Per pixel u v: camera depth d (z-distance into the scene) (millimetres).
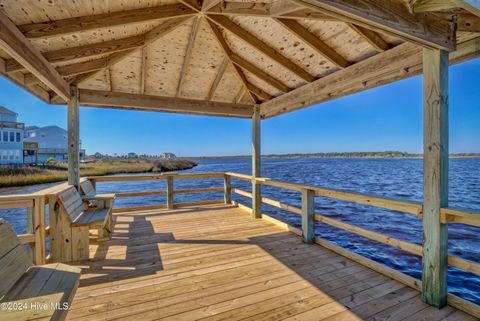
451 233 5492
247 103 4570
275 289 2061
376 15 1362
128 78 3531
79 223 2545
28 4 1743
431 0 1437
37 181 16344
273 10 1821
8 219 7297
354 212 7848
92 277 2266
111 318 1682
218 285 2127
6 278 1222
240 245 3098
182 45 2863
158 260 2648
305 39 2355
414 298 1922
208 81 3799
